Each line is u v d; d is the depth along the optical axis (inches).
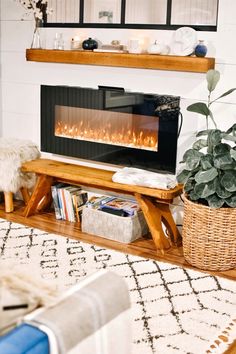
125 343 71.0
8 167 173.2
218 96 151.0
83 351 62.3
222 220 134.6
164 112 155.6
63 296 65.7
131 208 158.6
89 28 171.5
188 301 121.8
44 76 183.3
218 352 102.4
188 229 140.2
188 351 102.3
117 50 163.2
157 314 115.6
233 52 147.0
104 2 167.8
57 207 174.7
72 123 176.4
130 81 165.6
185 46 151.5
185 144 158.1
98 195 178.2
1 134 199.2
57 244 152.3
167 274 135.3
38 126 188.9
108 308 66.5
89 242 156.0
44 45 181.3
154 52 156.8
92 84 173.6
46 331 58.3
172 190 148.6
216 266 138.8
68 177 164.6
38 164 175.5
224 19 146.6
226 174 131.6
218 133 135.0
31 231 161.5
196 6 152.7
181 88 156.6
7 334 57.7
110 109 166.7
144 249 153.0
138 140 163.3
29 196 186.5
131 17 163.9
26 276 67.5
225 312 117.6
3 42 190.1
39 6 178.9
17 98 191.8
